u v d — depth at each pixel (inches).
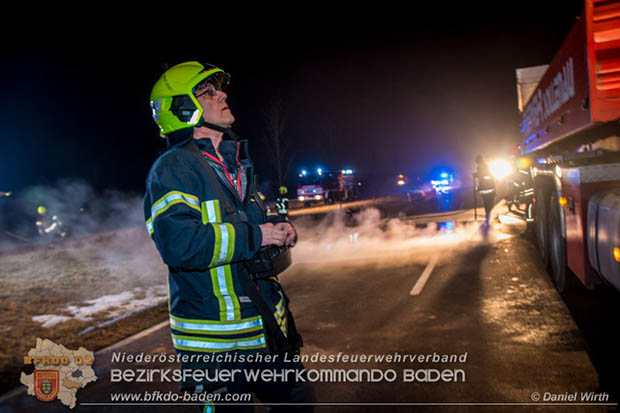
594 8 167.5
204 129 76.6
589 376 134.7
